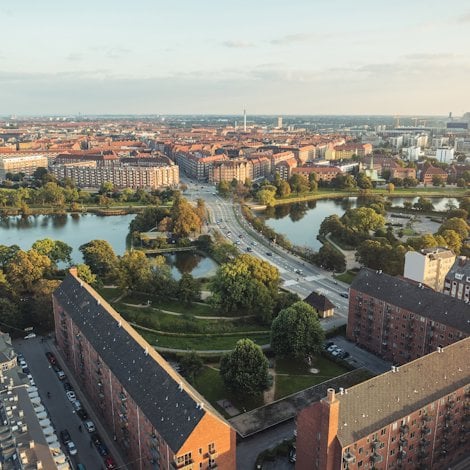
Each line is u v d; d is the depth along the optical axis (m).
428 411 131.00
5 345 167.75
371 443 119.25
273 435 149.12
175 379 124.44
